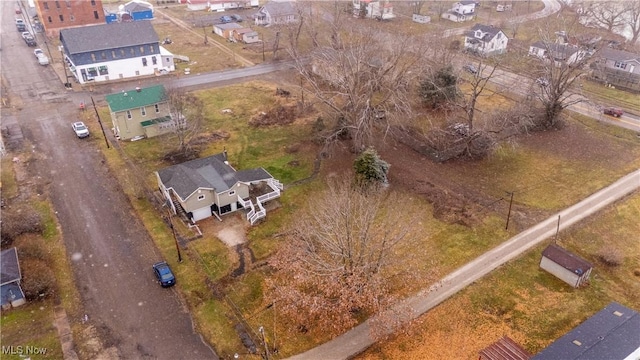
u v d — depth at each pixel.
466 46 78.75
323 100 46.62
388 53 52.34
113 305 30.64
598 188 42.94
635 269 33.81
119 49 65.69
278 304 30.52
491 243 36.19
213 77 68.44
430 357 27.38
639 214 39.53
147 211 39.44
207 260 34.34
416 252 34.94
